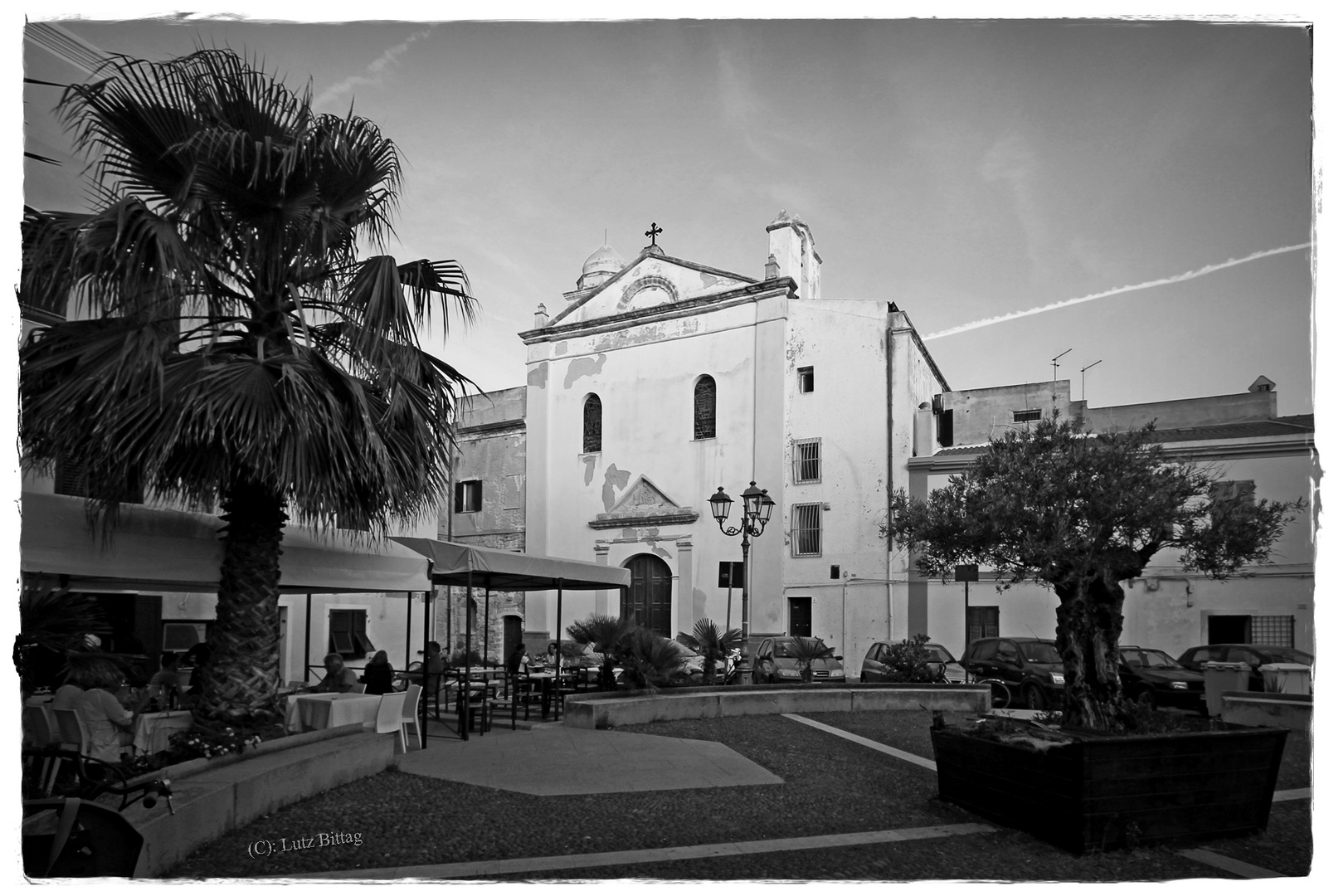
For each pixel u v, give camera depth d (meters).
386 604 21.56
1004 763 7.20
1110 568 7.70
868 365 27.84
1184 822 6.63
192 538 8.46
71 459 7.39
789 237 31.30
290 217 8.16
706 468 30.09
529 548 33.00
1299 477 20.97
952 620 25.33
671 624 29.83
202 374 7.34
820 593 27.28
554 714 15.21
